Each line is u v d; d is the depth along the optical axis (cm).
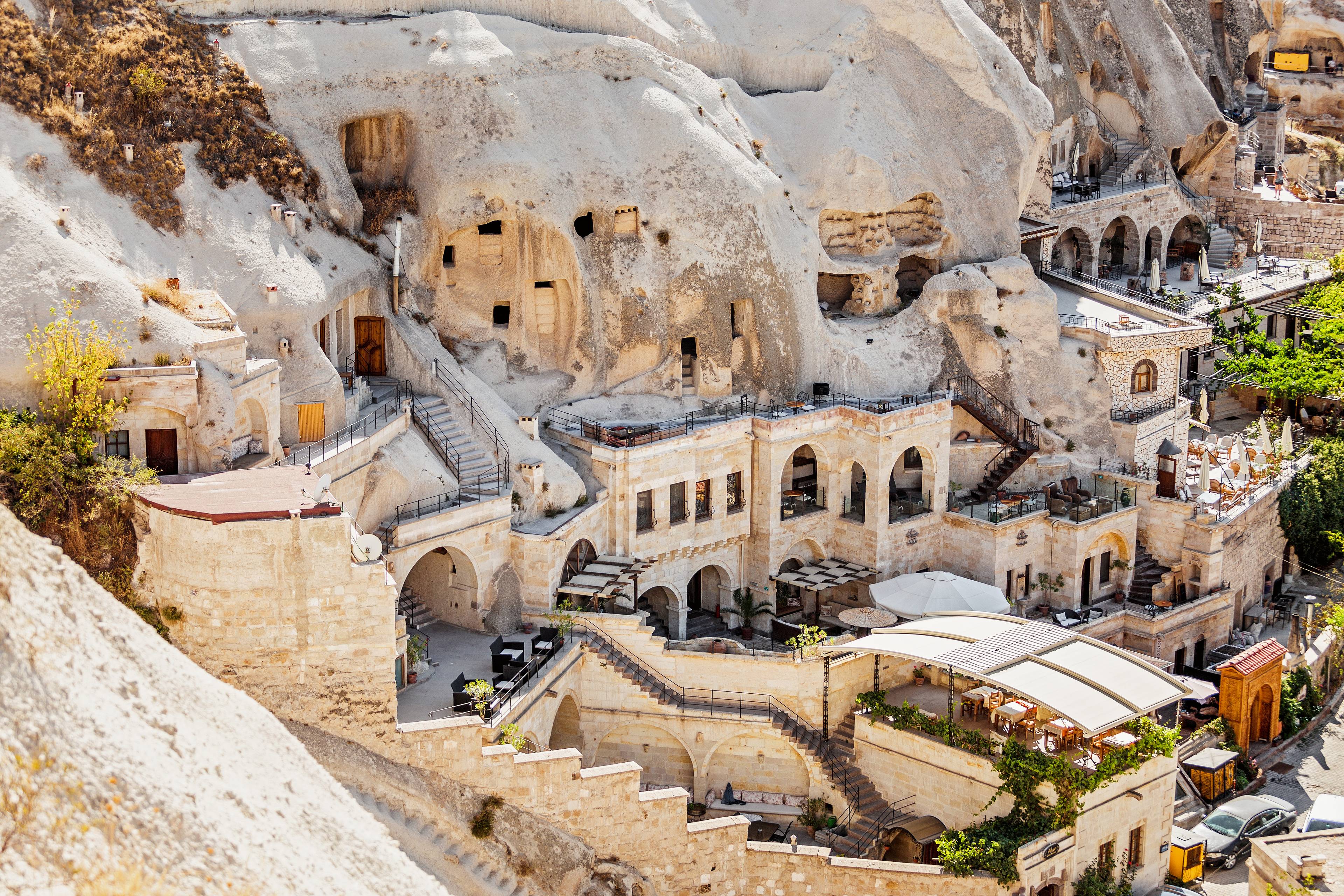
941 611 6159
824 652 5744
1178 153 10369
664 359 6600
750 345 6769
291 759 3700
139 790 2930
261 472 4816
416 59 6284
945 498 7044
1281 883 4744
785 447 6606
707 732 5675
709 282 6575
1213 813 6000
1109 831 5356
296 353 5444
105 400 4753
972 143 7644
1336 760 6612
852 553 6844
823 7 7594
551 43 6606
